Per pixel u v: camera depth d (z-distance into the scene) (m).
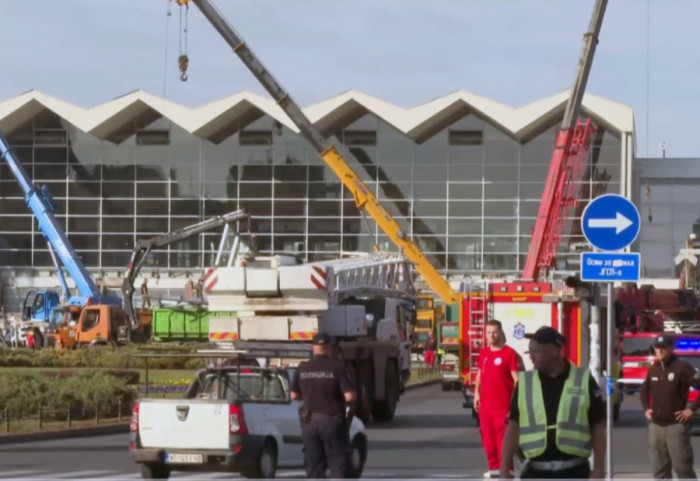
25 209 110.38
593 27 63.50
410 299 54.34
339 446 19.52
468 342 38.88
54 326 88.38
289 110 82.06
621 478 23.48
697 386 19.05
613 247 20.44
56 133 110.06
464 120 106.38
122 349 75.00
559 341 11.24
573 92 64.50
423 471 25.64
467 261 106.25
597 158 101.38
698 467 26.25
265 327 38.28
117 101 106.50
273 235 107.56
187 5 78.88
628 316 47.03
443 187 106.50
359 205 82.00
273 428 23.61
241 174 107.94
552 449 11.13
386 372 41.91
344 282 42.81
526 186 105.56
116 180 109.44
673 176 111.06
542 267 66.06
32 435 35.25
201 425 22.89
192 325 71.94
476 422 39.66
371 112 106.56
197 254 108.31
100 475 24.95
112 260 109.25
